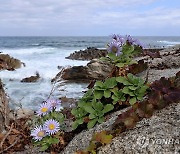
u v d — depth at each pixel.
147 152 2.35
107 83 3.36
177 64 5.17
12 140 3.74
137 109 2.81
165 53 6.47
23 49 40.12
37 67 18.28
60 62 21.84
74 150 2.94
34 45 55.19
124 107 3.31
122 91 3.21
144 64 4.06
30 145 3.61
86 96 3.51
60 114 3.42
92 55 24.77
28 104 8.74
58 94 10.20
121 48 3.51
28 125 4.11
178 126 2.49
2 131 4.00
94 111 3.22
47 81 13.90
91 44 62.91
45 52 33.50
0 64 7.18
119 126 2.83
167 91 2.89
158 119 2.70
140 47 3.71
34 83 13.42
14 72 15.69
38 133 3.07
